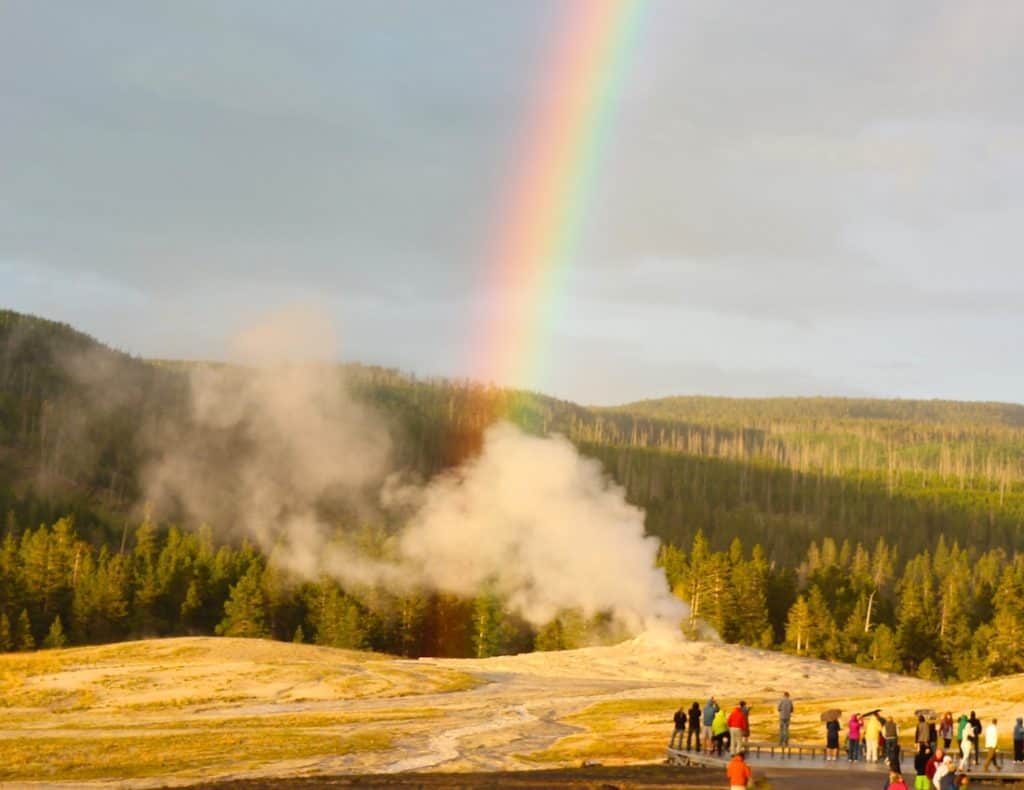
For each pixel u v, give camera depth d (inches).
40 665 5083.7
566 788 2107.5
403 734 3489.2
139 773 2748.5
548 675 5280.5
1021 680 3725.4
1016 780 2298.2
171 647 5600.4
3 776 2694.4
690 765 2496.3
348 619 7509.8
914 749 2778.1
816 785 2106.3
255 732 3513.8
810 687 4940.9
